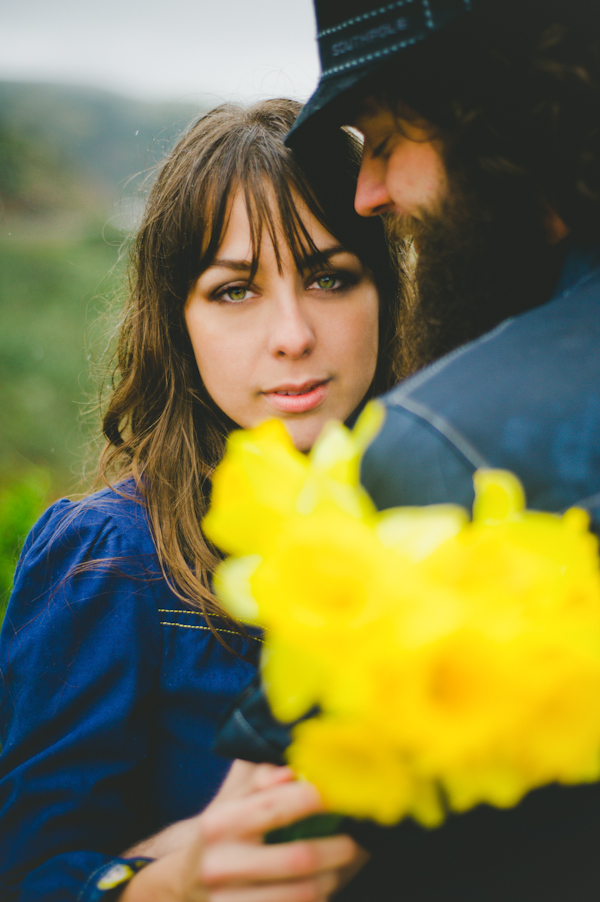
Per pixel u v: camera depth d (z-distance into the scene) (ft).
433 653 1.47
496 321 2.53
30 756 3.35
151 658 3.56
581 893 1.98
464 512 1.79
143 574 3.66
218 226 3.71
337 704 1.54
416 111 2.37
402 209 2.60
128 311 4.86
